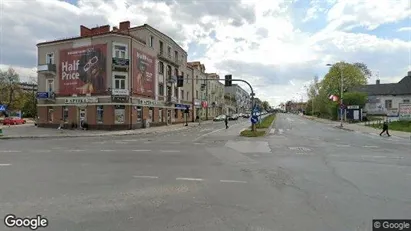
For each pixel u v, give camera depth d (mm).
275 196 6309
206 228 4539
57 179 7980
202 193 6559
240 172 8898
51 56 35750
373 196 6316
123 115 32125
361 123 43250
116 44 32031
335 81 60594
